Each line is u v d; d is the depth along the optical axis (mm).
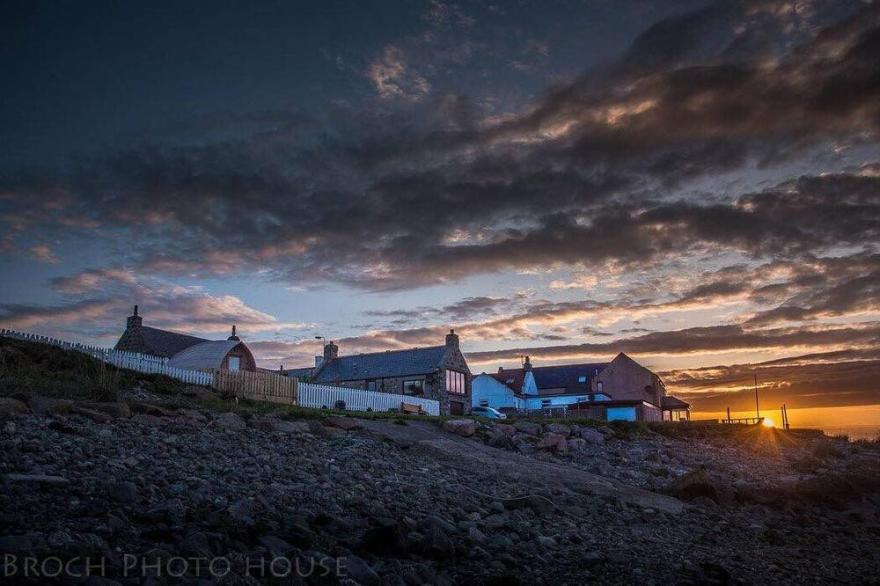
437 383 56500
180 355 46875
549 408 73188
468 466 18078
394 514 10898
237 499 9672
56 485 8547
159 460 11391
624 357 73188
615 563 9859
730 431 40656
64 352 26125
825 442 42594
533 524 12148
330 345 66312
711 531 14070
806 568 11508
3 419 12297
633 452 28562
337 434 19406
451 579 7926
